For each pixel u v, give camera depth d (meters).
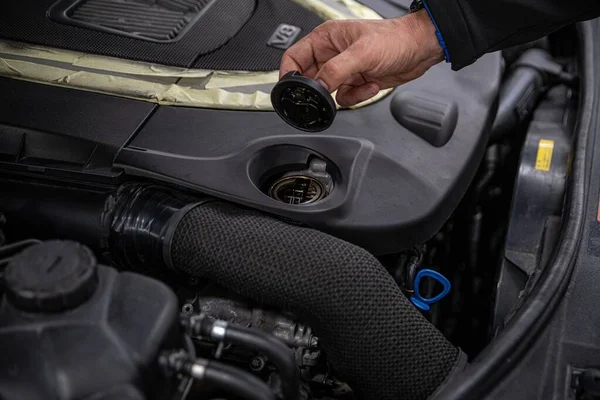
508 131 1.58
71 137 1.26
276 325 1.18
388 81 1.33
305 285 1.08
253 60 1.44
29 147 1.27
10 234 1.21
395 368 1.08
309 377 1.20
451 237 1.59
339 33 1.27
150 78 1.38
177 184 1.22
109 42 1.45
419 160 1.30
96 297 0.85
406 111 1.36
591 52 1.59
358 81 1.31
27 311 0.83
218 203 1.20
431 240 1.53
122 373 0.80
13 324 0.82
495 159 1.60
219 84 1.38
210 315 1.21
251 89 1.38
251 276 1.10
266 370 1.17
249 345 0.93
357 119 1.35
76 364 0.79
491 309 1.38
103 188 1.21
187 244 1.14
